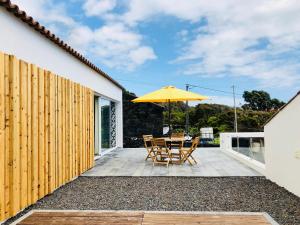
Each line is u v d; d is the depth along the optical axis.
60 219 4.24
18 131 4.68
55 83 6.30
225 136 12.44
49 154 5.88
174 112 31.88
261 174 7.71
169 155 9.47
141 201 5.30
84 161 8.21
